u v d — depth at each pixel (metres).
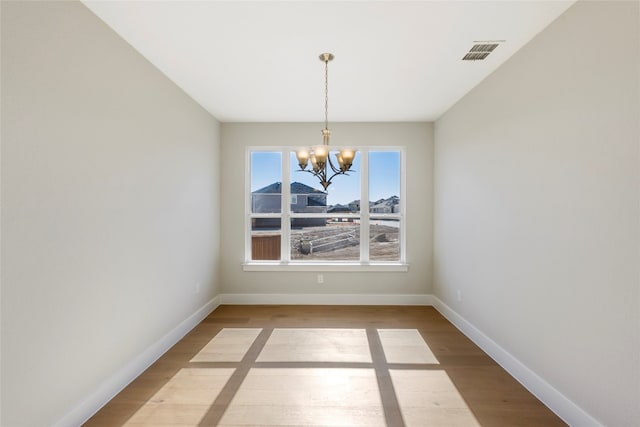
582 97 1.73
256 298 4.18
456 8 1.82
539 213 2.08
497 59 2.43
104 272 2.00
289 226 4.32
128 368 2.23
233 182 4.18
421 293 4.15
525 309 2.22
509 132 2.41
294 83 2.88
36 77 1.53
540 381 2.06
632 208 1.46
